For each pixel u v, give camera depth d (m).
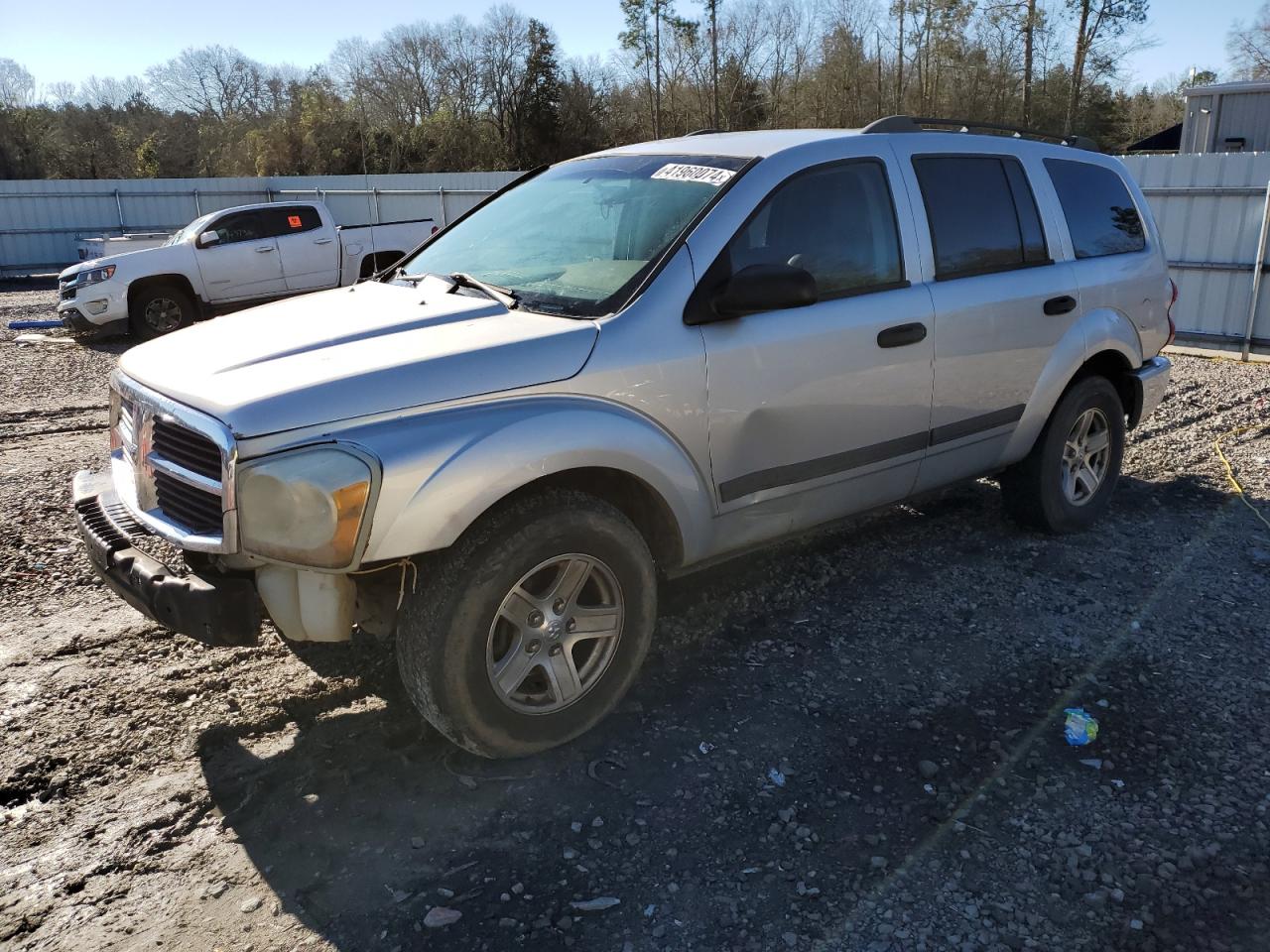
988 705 3.47
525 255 3.80
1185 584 4.48
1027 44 42.59
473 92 55.66
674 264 3.38
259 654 3.89
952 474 4.41
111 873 2.68
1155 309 5.24
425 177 25.84
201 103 61.84
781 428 3.62
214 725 3.38
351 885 2.63
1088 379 4.90
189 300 13.88
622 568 3.20
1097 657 3.81
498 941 2.43
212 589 2.78
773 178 3.64
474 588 2.88
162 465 2.96
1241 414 7.96
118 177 57.91
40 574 4.67
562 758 3.19
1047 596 4.36
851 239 3.86
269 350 3.07
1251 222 10.88
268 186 27.06
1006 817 2.87
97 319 13.14
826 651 3.88
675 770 3.12
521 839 2.80
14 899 2.58
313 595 2.83
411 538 2.74
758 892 2.59
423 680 2.91
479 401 2.94
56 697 3.55
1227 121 24.41
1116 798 2.96
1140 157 11.59
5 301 18.88
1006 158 4.58
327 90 59.28
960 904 2.54
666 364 3.27
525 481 2.92
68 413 8.61
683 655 3.86
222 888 2.62
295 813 2.92
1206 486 5.97
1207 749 3.20
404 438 2.77
